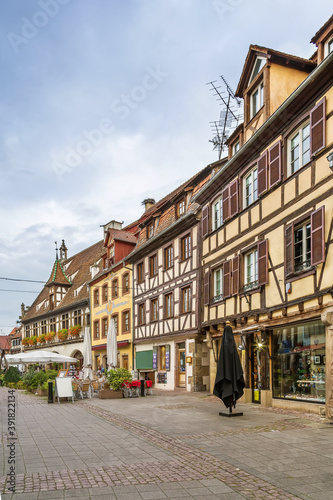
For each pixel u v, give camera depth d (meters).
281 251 12.83
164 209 25.06
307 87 11.65
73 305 38.06
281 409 12.28
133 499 5.21
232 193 16.12
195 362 19.31
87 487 5.66
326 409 10.06
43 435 9.34
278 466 6.40
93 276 35.22
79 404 15.87
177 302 21.61
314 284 11.13
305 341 11.89
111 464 6.76
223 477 5.98
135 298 27.19
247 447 7.59
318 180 11.23
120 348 29.05
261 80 14.85
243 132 16.28
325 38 12.22
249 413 11.72
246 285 14.94
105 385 18.58
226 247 16.73
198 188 20.98
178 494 5.35
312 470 6.17
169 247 23.17
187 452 7.40
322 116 11.05
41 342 44.97
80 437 9.04
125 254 30.59
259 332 13.88
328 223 10.67
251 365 14.69
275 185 13.26
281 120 13.05
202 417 11.20
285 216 12.72
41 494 5.41
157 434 9.07
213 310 17.70
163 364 23.22
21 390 26.03
